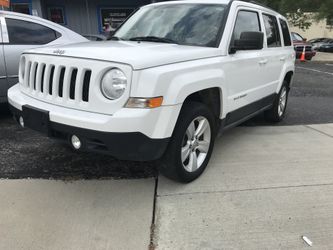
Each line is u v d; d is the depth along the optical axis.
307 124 5.86
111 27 17.50
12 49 5.21
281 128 5.57
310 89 9.84
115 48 3.09
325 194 3.35
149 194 3.30
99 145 2.85
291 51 5.98
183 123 3.18
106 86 2.79
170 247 2.56
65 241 2.61
